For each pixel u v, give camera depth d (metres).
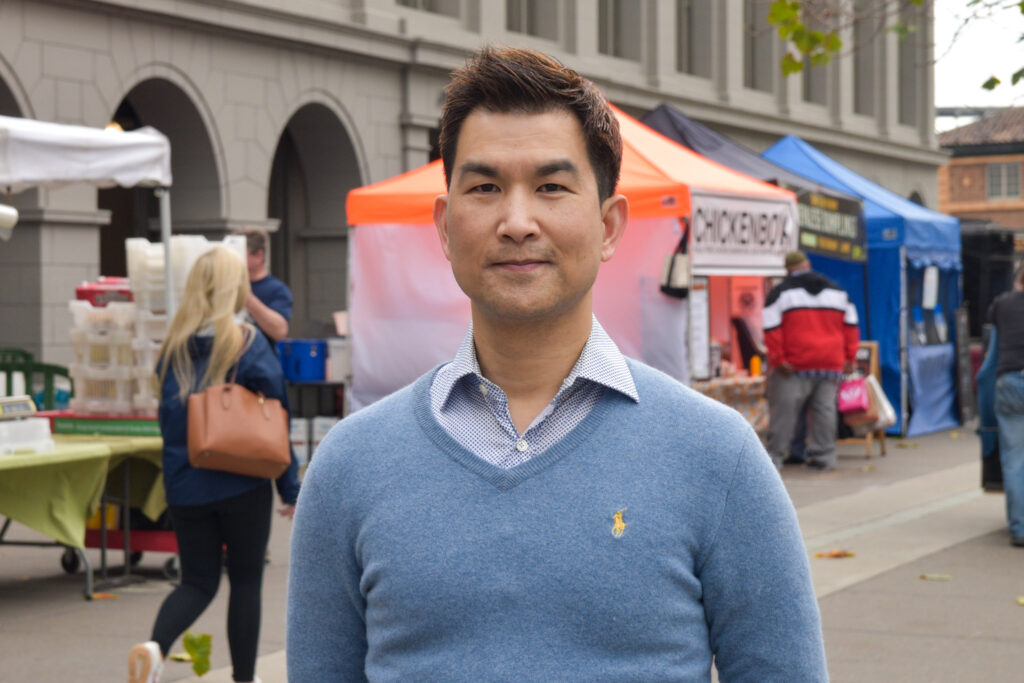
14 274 13.80
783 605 1.70
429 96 19.59
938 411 17.17
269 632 6.41
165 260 7.56
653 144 10.74
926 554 8.34
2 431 6.79
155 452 7.63
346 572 1.78
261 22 16.50
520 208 1.70
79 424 7.81
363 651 1.83
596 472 1.67
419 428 1.75
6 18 13.44
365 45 18.25
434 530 1.67
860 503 10.62
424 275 10.92
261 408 5.06
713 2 26.95
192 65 15.84
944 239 16.88
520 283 1.70
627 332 10.14
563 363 1.75
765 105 28.72
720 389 11.96
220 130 16.30
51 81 13.96
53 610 6.98
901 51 36.09
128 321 7.72
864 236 14.16
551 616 1.62
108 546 7.89
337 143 18.69
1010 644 6.04
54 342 13.84
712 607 1.71
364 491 1.74
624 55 24.94
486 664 1.62
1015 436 8.67
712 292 13.38
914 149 35.22
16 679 5.57
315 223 19.28
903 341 15.89
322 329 15.44
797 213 11.75
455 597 1.64
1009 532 9.22
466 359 1.76
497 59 1.74
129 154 7.51
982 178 58.81
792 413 12.73
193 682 5.47
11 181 6.99
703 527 1.68
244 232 8.78
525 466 1.67
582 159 1.74
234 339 5.10
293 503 5.28
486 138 1.72
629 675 1.61
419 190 10.83
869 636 6.21
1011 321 8.66
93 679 5.58
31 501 7.04
